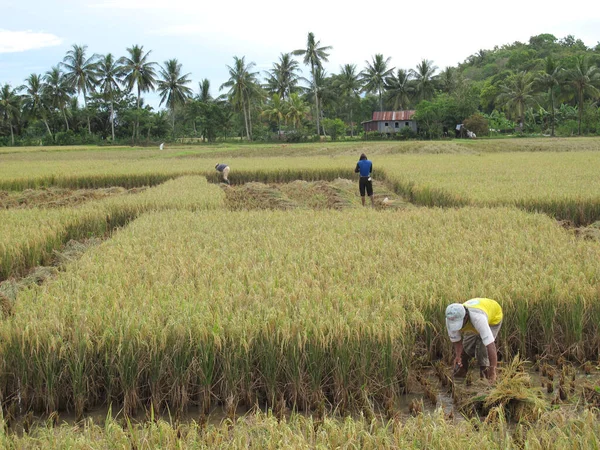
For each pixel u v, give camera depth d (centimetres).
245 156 5912
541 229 1256
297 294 780
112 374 656
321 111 10019
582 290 769
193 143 8519
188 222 1477
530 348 779
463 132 8056
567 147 5838
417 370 733
